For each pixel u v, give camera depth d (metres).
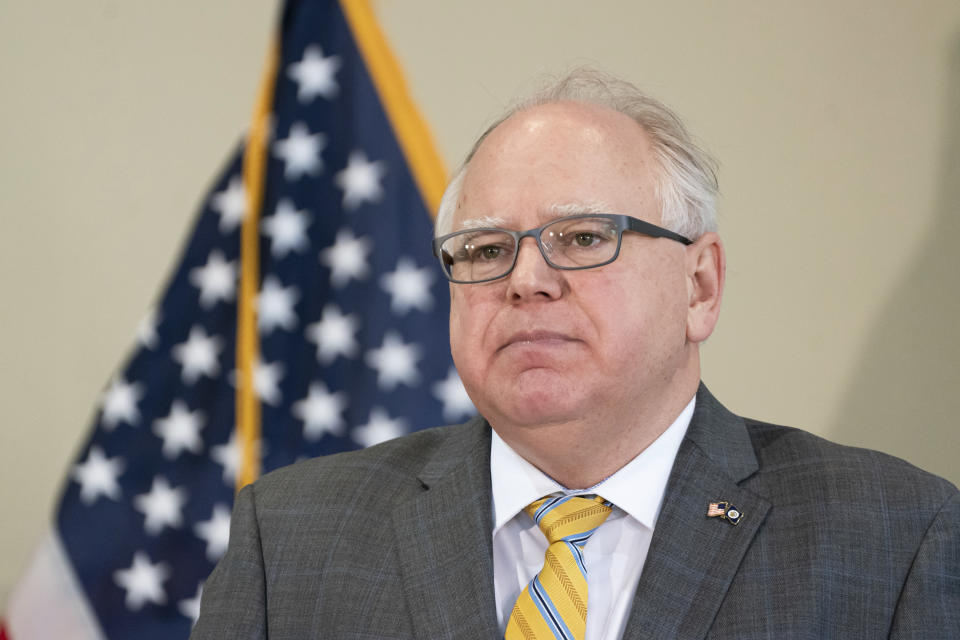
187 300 5.50
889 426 5.30
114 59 6.52
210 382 5.39
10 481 6.36
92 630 5.16
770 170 5.63
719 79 5.75
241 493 3.40
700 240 3.05
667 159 3.01
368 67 5.52
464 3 6.13
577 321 2.74
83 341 6.39
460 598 2.85
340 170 5.44
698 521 2.81
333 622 2.92
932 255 5.32
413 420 5.13
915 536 2.69
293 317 5.36
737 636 2.57
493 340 2.81
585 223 2.79
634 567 2.86
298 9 5.65
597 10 5.95
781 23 5.70
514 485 3.01
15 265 6.48
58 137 6.52
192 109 6.42
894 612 2.59
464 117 6.05
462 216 3.03
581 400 2.74
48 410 6.38
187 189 6.36
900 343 5.33
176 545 5.25
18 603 5.25
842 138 5.54
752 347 5.57
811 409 5.45
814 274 5.52
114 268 6.39
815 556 2.65
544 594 2.74
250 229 5.46
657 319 2.83
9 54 6.60
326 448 5.18
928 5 5.46
